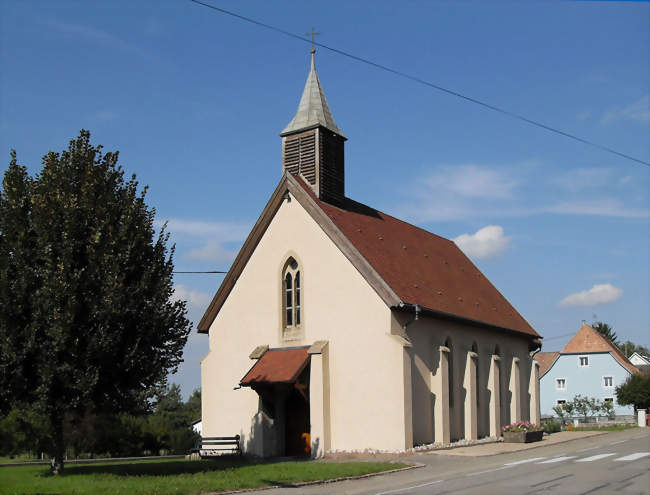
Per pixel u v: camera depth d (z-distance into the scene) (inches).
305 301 1344.7
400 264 1440.7
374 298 1259.8
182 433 2065.7
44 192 890.1
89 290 877.2
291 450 1359.5
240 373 1423.5
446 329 1409.9
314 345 1294.3
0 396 864.3
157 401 972.6
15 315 850.8
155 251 973.8
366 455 1187.9
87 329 871.7
